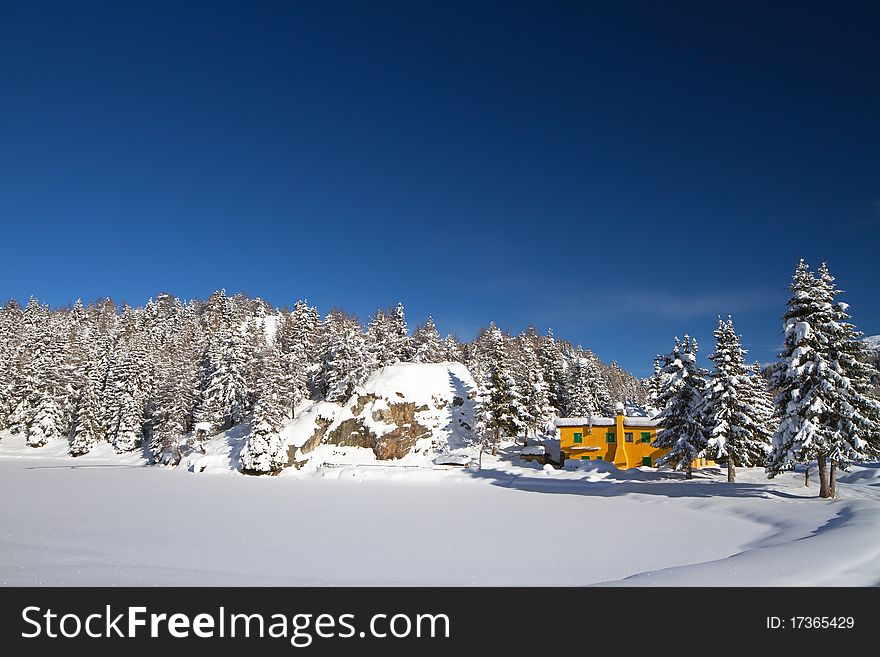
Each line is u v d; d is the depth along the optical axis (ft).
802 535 63.41
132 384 288.92
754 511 89.20
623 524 82.84
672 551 59.67
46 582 48.88
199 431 252.21
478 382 269.23
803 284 103.91
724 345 146.30
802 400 100.63
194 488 157.58
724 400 144.25
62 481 174.91
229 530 80.69
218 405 264.72
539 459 206.69
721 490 120.57
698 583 42.19
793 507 87.40
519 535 73.41
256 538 73.46
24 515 98.12
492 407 210.79
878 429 96.07
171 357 317.01
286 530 80.43
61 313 547.49
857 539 53.62
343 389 260.21
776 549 51.98
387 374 260.62
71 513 101.50
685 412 154.51
